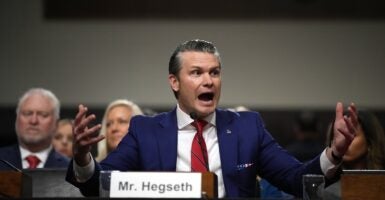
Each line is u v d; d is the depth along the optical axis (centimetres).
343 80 855
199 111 312
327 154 288
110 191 263
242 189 309
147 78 861
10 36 865
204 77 311
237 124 323
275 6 862
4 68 862
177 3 864
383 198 258
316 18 860
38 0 869
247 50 860
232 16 861
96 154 527
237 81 857
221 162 310
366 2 855
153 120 326
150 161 312
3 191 270
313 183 271
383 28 853
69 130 556
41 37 866
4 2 869
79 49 866
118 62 865
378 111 845
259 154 321
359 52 855
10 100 859
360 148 389
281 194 409
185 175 262
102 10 867
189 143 315
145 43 865
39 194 303
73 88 862
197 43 320
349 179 260
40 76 863
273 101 856
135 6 868
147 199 246
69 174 289
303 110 852
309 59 859
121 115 461
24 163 459
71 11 868
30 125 459
